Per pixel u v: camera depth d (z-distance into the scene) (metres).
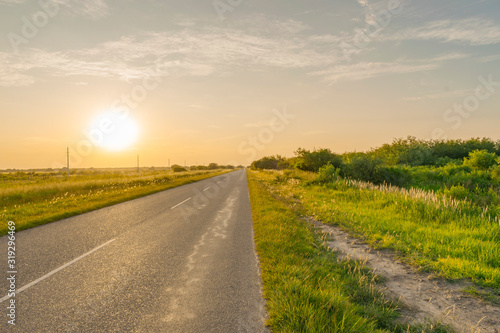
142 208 13.14
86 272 5.15
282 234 7.62
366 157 21.88
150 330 3.36
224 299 4.19
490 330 3.64
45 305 3.90
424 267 5.64
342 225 9.20
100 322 3.50
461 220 8.98
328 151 30.80
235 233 8.34
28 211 11.26
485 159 22.16
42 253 6.21
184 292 4.40
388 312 3.97
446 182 17.98
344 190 17.53
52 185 19.38
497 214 9.53
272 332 3.38
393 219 9.84
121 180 27.69
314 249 6.71
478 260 5.99
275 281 4.71
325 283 4.59
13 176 54.97
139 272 5.21
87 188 21.72
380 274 5.45
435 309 4.18
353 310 3.81
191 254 6.31
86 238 7.58
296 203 14.04
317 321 3.36
